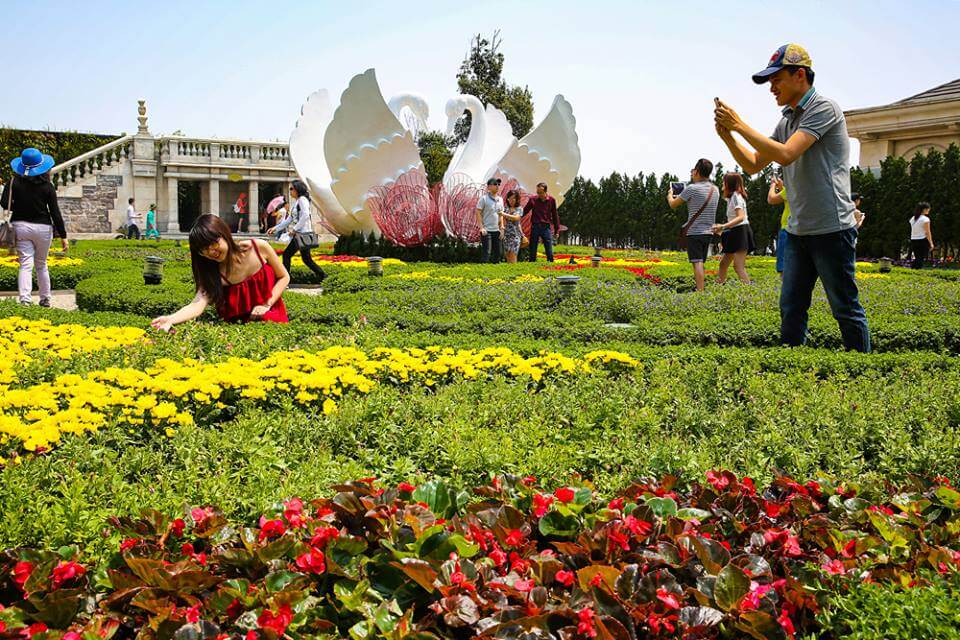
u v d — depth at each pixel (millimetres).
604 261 19250
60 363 4938
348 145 18922
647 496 2850
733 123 5242
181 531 2520
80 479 2822
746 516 2809
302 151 21062
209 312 7719
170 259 16969
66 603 2135
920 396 4520
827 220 5758
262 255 6668
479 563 2346
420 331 7770
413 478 3043
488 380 5242
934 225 25797
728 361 5430
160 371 4648
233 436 3570
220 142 32781
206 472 3113
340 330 6871
